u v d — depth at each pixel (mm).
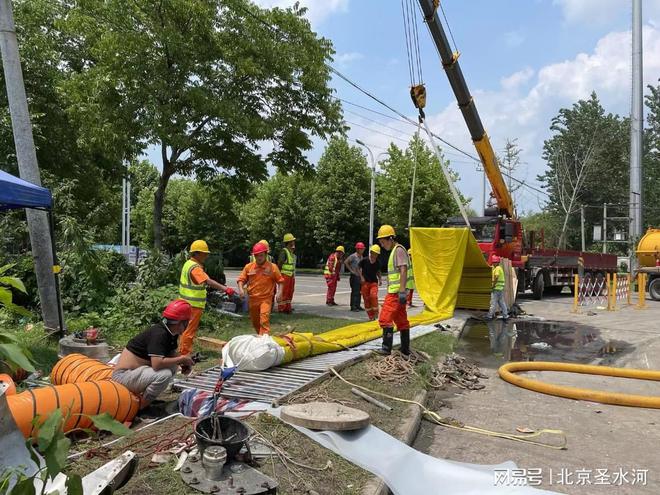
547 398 6887
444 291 13922
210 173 14867
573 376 8164
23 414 3941
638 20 28125
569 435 5504
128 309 9508
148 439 4234
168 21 12078
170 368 5129
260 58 12961
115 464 3043
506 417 6066
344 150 39312
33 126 15195
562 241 44688
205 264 12727
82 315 9789
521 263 18500
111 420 2174
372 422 5137
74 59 17484
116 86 12055
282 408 4844
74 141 17328
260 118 13359
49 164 17250
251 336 6859
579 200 48438
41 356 7203
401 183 34562
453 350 9734
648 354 9891
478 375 7914
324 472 3873
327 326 11172
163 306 9578
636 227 28516
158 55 12219
